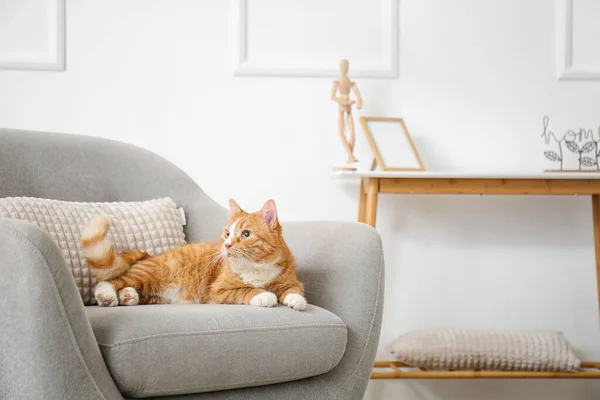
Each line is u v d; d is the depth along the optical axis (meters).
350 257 1.74
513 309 2.79
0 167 1.90
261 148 2.72
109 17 2.67
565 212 2.82
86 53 2.66
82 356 1.25
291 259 1.80
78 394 1.24
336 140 2.74
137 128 2.68
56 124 2.65
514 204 2.80
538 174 2.43
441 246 2.77
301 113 2.73
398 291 2.75
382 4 2.76
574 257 2.82
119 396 1.31
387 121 2.69
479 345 2.46
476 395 2.75
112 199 2.09
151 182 2.15
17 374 1.23
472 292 2.78
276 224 1.77
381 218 2.76
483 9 2.80
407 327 2.75
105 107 2.67
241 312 1.49
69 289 1.26
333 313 1.70
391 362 2.57
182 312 1.43
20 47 2.63
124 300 1.63
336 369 1.65
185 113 2.70
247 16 2.71
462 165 2.79
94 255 1.66
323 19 2.74
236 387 1.47
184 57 2.70
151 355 1.31
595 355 2.80
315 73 2.72
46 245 1.24
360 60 2.75
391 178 2.46
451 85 2.79
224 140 2.71
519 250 2.80
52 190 1.98
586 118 2.80
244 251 1.70
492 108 2.80
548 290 2.80
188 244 1.89
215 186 2.70
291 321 1.52
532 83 2.82
